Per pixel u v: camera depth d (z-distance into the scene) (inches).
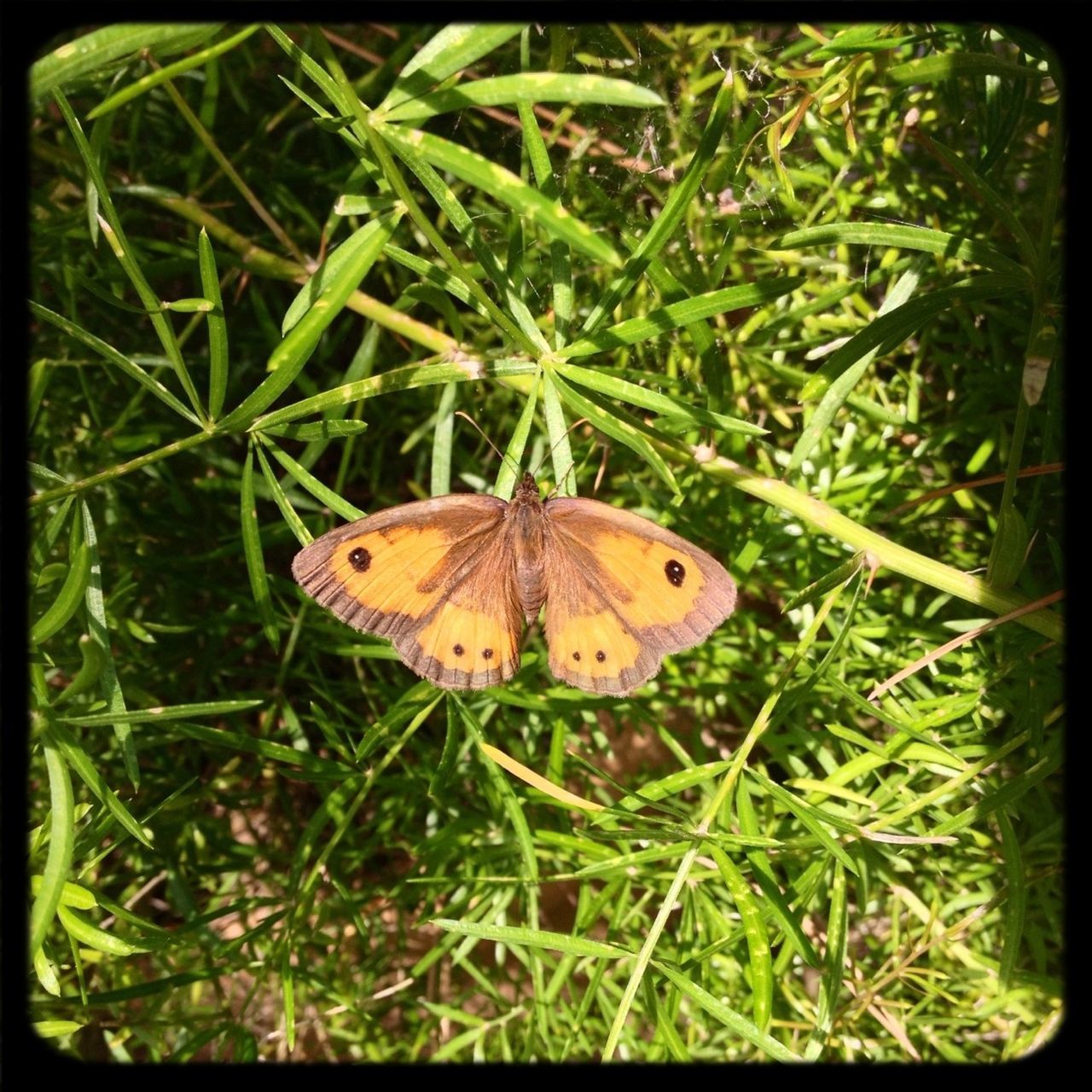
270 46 5.6
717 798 4.2
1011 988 4.7
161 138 5.6
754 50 4.8
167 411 5.6
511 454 4.2
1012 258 5.0
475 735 4.6
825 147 5.0
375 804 5.8
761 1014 3.9
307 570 4.2
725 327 5.0
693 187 3.8
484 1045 5.4
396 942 5.6
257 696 5.6
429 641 4.4
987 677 4.7
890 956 5.0
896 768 5.1
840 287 4.8
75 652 4.8
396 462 6.0
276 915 4.8
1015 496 5.2
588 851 4.8
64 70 3.2
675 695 5.4
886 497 5.2
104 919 5.3
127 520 5.5
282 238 4.9
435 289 4.4
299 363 3.7
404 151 3.5
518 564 4.3
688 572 4.1
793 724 5.0
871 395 5.3
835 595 4.3
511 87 3.3
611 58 4.9
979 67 4.1
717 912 4.8
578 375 4.0
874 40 4.0
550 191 3.9
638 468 5.4
